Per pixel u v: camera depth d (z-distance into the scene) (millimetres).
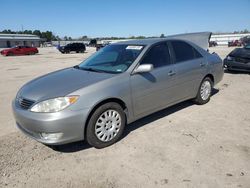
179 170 3316
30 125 3570
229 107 5797
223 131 4469
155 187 3000
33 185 3088
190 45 5605
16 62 20859
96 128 3822
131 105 4215
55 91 3689
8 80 10617
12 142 4164
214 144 3986
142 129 4598
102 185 3066
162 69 4695
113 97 3900
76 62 19703
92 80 3922
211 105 5949
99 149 3910
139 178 3174
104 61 4762
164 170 3324
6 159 3643
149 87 4434
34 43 83938
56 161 3594
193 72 5391
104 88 3816
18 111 3750
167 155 3688
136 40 5203
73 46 37656
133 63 4297
